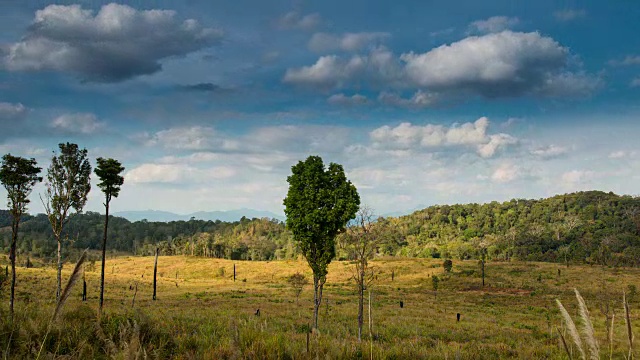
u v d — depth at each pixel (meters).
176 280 116.12
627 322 3.23
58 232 37.03
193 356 7.87
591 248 163.50
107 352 7.01
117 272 139.75
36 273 83.12
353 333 24.16
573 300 71.50
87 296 63.03
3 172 25.12
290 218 26.78
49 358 6.28
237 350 7.58
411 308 55.19
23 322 8.30
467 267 132.50
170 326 12.40
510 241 193.12
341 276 117.75
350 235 23.69
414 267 134.00
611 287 90.50
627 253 146.12
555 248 181.75
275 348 8.64
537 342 23.44
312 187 26.16
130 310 12.16
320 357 8.60
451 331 29.80
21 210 26.33
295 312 42.16
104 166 38.09
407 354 11.43
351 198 25.42
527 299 76.25
